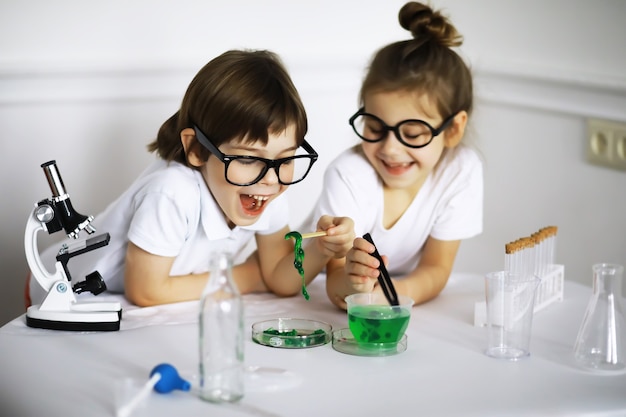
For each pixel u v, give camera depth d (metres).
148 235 1.60
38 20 2.42
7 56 2.42
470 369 1.29
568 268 2.54
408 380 1.24
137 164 2.59
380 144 1.77
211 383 1.14
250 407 1.12
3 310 2.55
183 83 2.58
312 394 1.17
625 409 1.15
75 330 1.46
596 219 2.40
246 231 1.75
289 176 1.58
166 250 1.61
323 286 1.84
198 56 2.60
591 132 2.38
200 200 1.65
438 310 1.64
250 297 1.75
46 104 2.47
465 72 1.83
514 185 2.73
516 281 1.38
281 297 1.76
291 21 2.71
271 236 1.79
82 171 2.55
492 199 2.84
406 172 1.78
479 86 2.77
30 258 1.48
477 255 2.92
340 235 1.59
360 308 1.39
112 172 2.58
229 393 1.14
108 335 1.44
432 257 1.87
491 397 1.17
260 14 2.67
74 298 1.49
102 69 2.46
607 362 1.31
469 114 1.86
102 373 1.26
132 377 1.24
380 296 1.51
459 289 1.81
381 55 1.79
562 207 2.53
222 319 1.14
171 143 1.69
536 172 2.62
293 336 1.40
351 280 1.53
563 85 2.44
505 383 1.23
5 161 2.48
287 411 1.11
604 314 1.32
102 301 1.50
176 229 1.61
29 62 2.40
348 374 1.26
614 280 1.32
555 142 2.53
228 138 1.52
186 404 1.13
